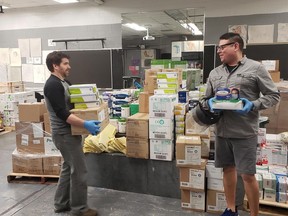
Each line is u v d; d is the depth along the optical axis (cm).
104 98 355
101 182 313
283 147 277
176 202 280
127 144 292
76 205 251
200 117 206
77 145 241
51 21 685
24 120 333
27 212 265
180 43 686
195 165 253
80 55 651
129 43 674
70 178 254
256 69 191
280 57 454
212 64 574
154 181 293
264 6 543
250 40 557
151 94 317
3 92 618
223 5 568
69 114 227
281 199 251
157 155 284
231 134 199
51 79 231
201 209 261
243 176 203
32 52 708
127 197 292
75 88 239
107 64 642
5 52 728
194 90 385
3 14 716
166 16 640
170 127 276
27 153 336
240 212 255
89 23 660
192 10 595
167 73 322
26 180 339
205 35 586
